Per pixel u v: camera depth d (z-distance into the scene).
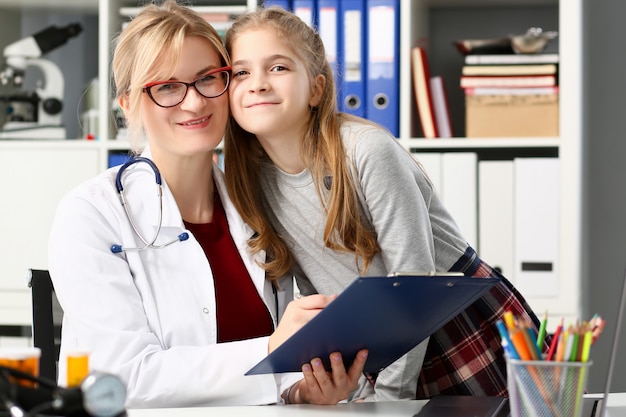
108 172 1.94
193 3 3.53
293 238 1.94
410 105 3.25
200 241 1.92
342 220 1.83
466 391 1.87
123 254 1.82
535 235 3.17
